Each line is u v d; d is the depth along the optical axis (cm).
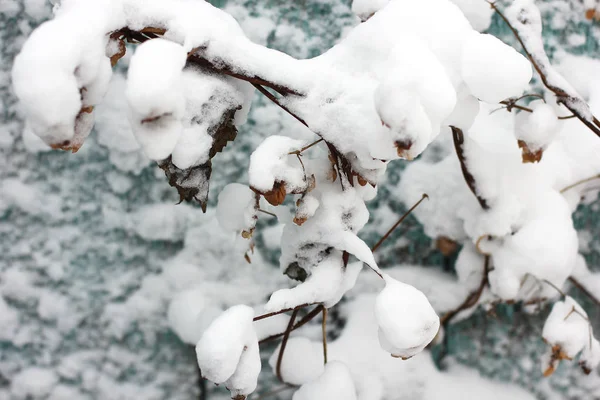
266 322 84
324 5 86
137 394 84
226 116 68
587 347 81
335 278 73
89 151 83
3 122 82
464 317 88
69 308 84
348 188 71
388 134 65
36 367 83
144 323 85
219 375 66
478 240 83
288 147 68
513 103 75
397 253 88
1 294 83
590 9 89
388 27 67
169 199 85
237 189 75
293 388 84
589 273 90
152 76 61
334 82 67
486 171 81
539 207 82
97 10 63
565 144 86
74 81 61
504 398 88
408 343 66
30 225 83
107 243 84
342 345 85
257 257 86
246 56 67
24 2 82
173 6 66
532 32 76
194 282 85
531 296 86
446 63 66
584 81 89
